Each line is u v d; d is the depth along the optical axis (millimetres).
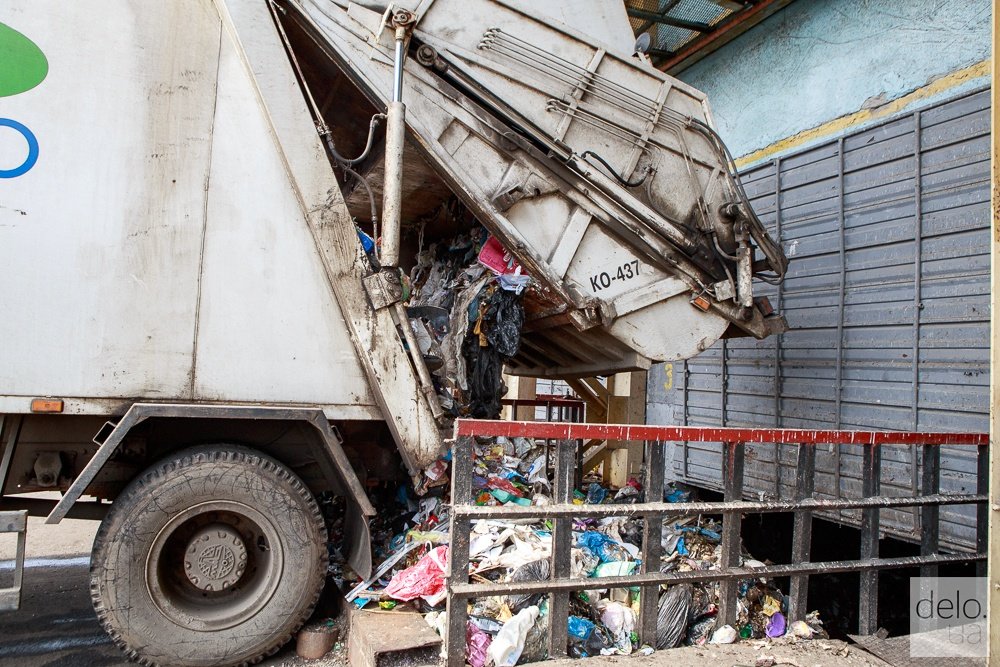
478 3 3484
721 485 5906
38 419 2832
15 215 2564
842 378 4871
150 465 2926
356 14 3246
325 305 3027
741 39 6098
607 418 6105
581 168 3594
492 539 3346
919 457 4270
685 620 3154
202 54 2893
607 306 3666
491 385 3777
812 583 5148
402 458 3422
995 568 2275
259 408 2830
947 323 4160
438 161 3342
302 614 2898
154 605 2670
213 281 2840
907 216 4445
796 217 5367
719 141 4008
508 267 3730
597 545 3543
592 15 3799
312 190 2990
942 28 4320
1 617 3432
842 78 5062
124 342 2697
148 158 2766
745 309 4008
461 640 2516
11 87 2576
